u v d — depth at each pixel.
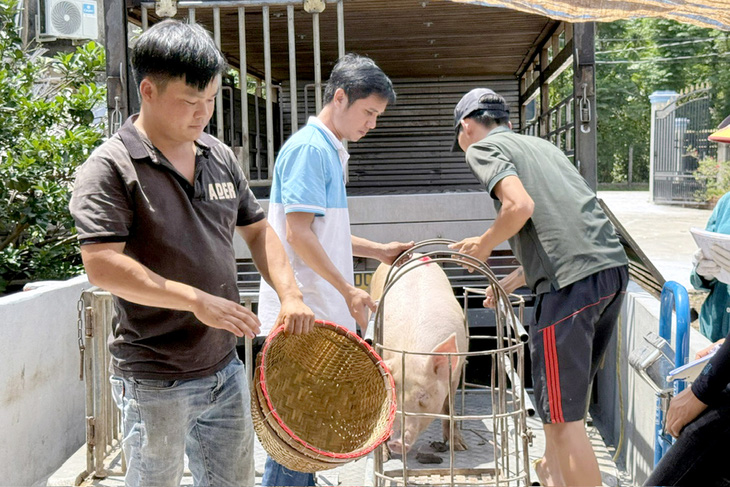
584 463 3.19
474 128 3.62
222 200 2.38
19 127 7.02
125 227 2.16
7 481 3.77
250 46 8.16
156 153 2.21
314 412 2.56
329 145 3.29
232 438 2.47
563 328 3.20
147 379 2.26
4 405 3.77
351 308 3.14
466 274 5.30
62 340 4.48
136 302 2.13
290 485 3.18
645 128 33.41
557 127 7.23
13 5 7.52
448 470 3.90
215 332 2.34
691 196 20.16
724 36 29.08
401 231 5.30
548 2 4.14
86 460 4.06
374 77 3.24
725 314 3.78
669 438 2.87
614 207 20.75
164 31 2.13
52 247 6.90
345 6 6.55
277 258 2.55
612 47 33.34
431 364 3.59
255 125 8.67
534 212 3.26
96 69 7.76
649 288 4.22
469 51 8.60
